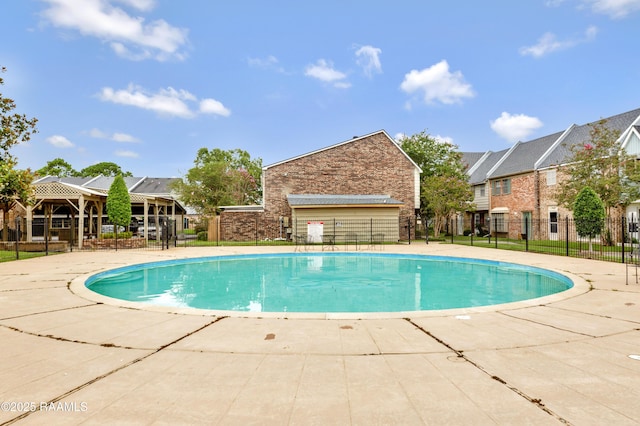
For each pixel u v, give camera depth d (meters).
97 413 2.41
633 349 3.73
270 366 3.29
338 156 23.45
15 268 10.62
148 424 2.28
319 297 8.09
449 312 5.34
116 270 10.80
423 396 2.67
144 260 12.91
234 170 37.06
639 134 16.92
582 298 6.32
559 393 2.71
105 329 4.51
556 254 14.04
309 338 4.12
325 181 23.31
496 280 10.17
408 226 21.94
